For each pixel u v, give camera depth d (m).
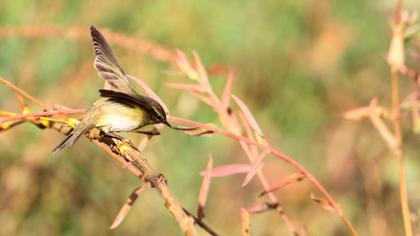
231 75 6.85
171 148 11.77
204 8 13.52
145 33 12.79
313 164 13.34
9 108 11.38
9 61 11.62
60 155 11.05
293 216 11.73
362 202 11.98
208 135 6.20
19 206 10.77
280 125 14.03
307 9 14.75
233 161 12.43
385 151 12.23
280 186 5.98
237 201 12.16
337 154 12.80
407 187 11.26
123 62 11.84
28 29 9.21
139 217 11.22
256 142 6.00
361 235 11.63
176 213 5.19
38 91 11.62
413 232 6.67
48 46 11.87
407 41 7.26
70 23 12.45
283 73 14.27
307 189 12.09
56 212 10.94
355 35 15.02
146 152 11.45
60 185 10.98
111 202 11.19
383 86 14.59
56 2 12.38
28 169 10.83
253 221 11.52
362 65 14.90
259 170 6.46
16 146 10.88
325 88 14.41
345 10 15.27
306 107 14.16
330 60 14.54
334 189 12.34
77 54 12.02
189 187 11.84
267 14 14.27
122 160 6.00
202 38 13.38
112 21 12.73
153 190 11.33
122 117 6.34
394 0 15.23
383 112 7.05
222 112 6.70
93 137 6.23
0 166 10.83
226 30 13.55
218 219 11.93
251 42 13.90
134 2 13.05
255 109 13.86
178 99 12.05
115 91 5.88
